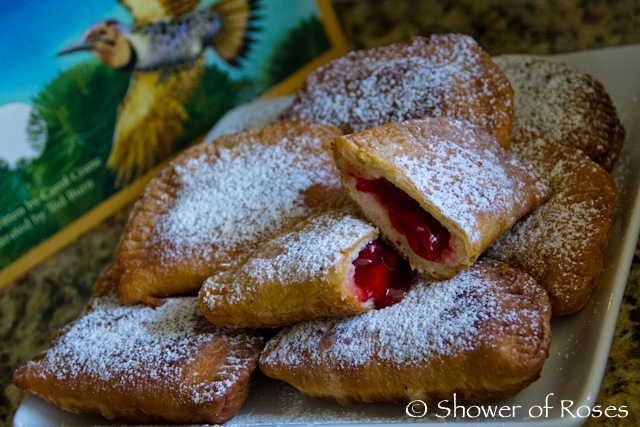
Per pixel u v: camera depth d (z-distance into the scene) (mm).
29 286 519
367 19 584
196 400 370
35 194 518
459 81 419
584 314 366
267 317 379
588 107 424
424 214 371
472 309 354
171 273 414
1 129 501
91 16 507
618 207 395
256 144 437
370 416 364
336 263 360
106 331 410
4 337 496
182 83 539
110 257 519
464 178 370
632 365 362
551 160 402
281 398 386
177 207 428
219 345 387
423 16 570
